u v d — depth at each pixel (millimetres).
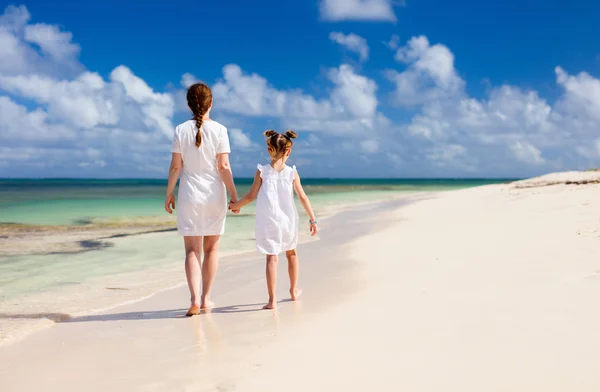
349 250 7148
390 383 2400
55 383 2680
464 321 3256
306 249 7730
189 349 3156
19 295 5113
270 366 2734
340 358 2773
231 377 2619
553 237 6445
